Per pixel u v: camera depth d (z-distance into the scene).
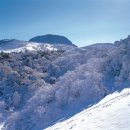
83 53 99.69
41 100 67.44
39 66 108.44
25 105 72.06
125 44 72.25
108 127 26.09
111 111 30.86
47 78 92.88
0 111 76.38
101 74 63.00
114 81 59.06
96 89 56.16
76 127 29.92
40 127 56.84
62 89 65.06
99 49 93.19
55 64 103.12
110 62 67.81
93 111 37.59
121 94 44.41
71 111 54.91
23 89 84.88
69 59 101.44
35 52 130.38
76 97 60.19
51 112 59.41
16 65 110.81
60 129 35.34
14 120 65.12
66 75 73.88
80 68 73.69
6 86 90.69
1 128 65.81
